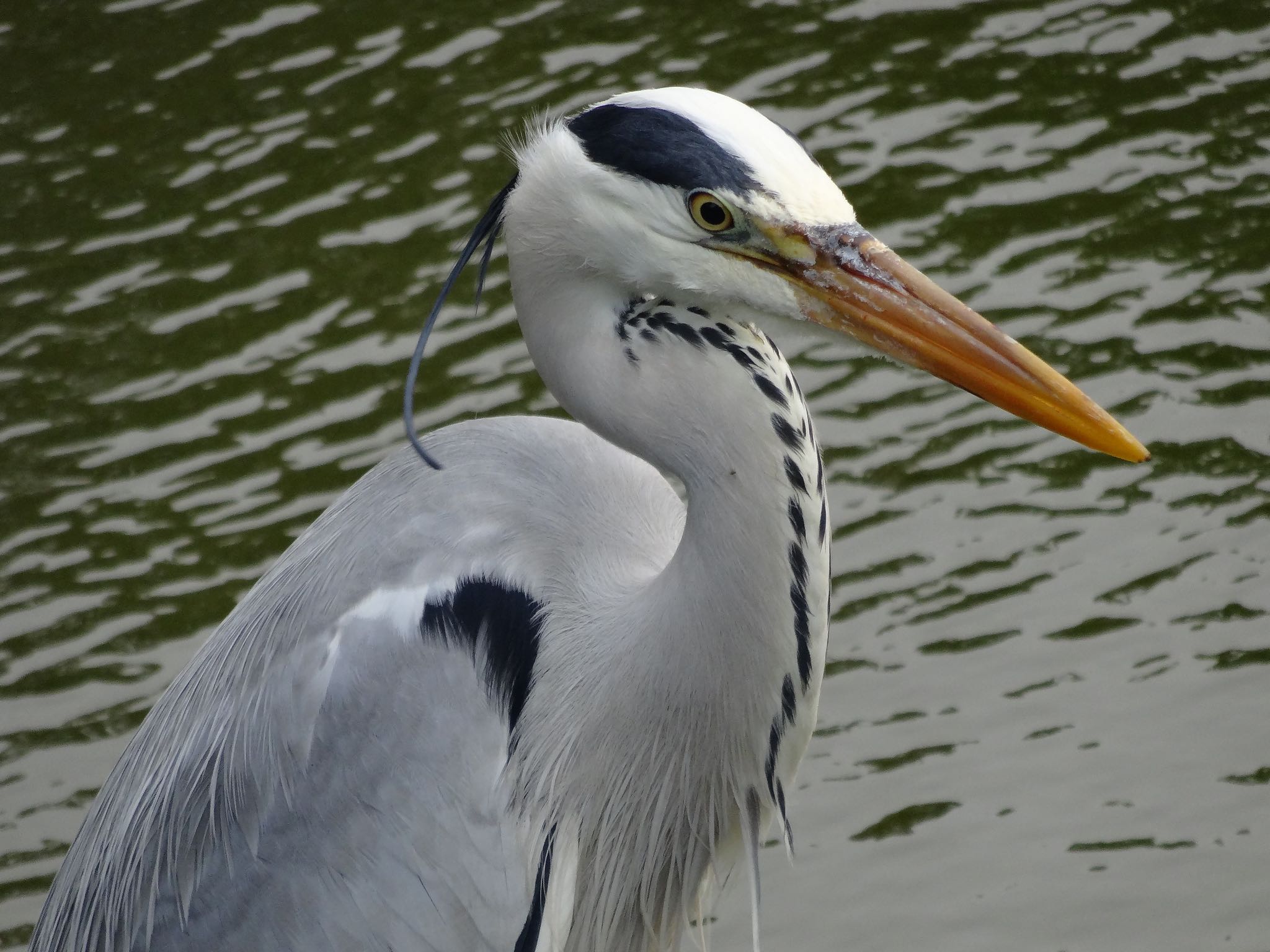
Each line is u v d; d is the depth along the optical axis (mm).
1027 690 10141
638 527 6574
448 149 14422
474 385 12312
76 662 10766
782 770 6184
